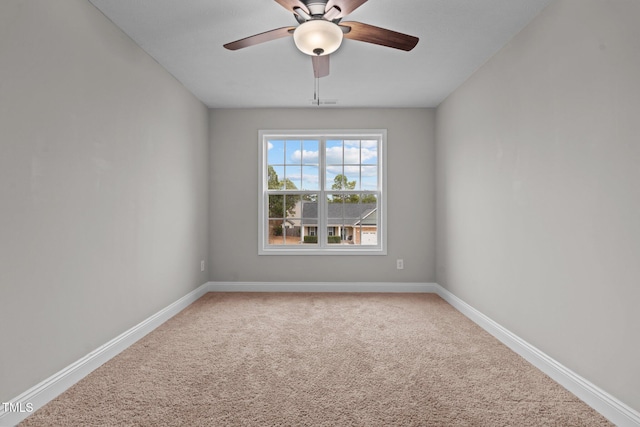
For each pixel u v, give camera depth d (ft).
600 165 6.10
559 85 7.17
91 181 7.55
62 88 6.72
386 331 10.03
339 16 6.89
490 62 10.11
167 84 11.15
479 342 9.21
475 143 11.03
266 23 8.46
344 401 6.26
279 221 15.30
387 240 14.92
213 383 6.93
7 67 5.59
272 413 5.87
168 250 11.21
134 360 8.02
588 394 6.28
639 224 5.38
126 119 8.87
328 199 15.29
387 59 10.38
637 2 5.39
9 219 5.64
